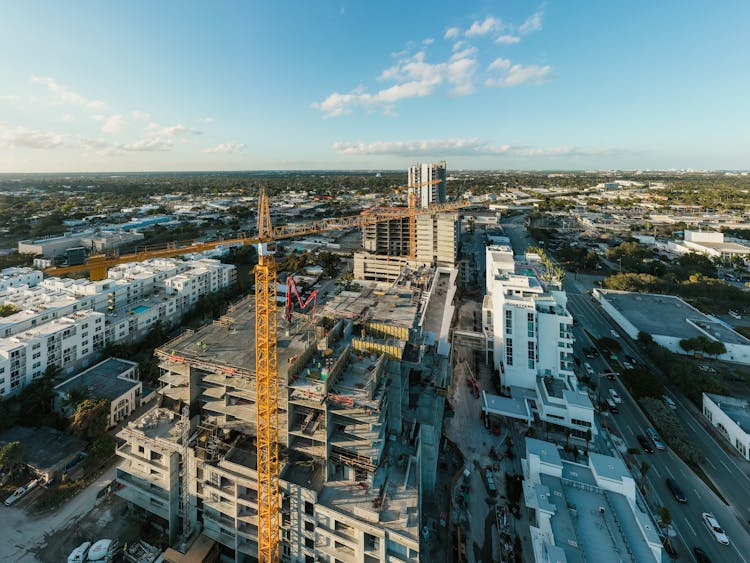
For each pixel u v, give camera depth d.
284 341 76.50
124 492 73.50
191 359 69.00
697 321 144.75
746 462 87.94
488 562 66.00
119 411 95.25
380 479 64.12
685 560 67.06
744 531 72.50
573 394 100.06
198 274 162.75
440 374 94.62
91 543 67.06
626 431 98.00
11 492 74.94
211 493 66.94
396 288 124.31
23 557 64.44
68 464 81.88
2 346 95.44
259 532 60.06
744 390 109.62
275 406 61.66
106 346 120.12
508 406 100.06
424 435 76.19
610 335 147.12
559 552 59.50
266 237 100.88
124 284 141.75
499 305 119.25
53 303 123.88
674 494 79.31
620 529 65.75
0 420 85.56
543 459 78.06
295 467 66.44
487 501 77.81
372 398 61.47
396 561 55.22
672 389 114.12
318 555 61.19
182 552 67.44
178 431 72.00
